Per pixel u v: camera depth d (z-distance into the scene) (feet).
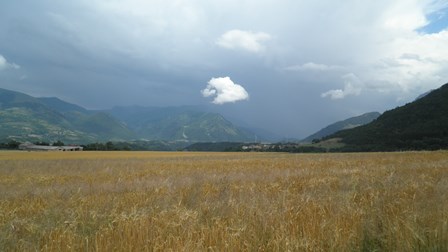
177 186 44.29
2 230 22.68
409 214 21.95
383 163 80.02
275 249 17.52
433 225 19.60
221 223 21.58
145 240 18.81
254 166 82.99
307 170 64.69
